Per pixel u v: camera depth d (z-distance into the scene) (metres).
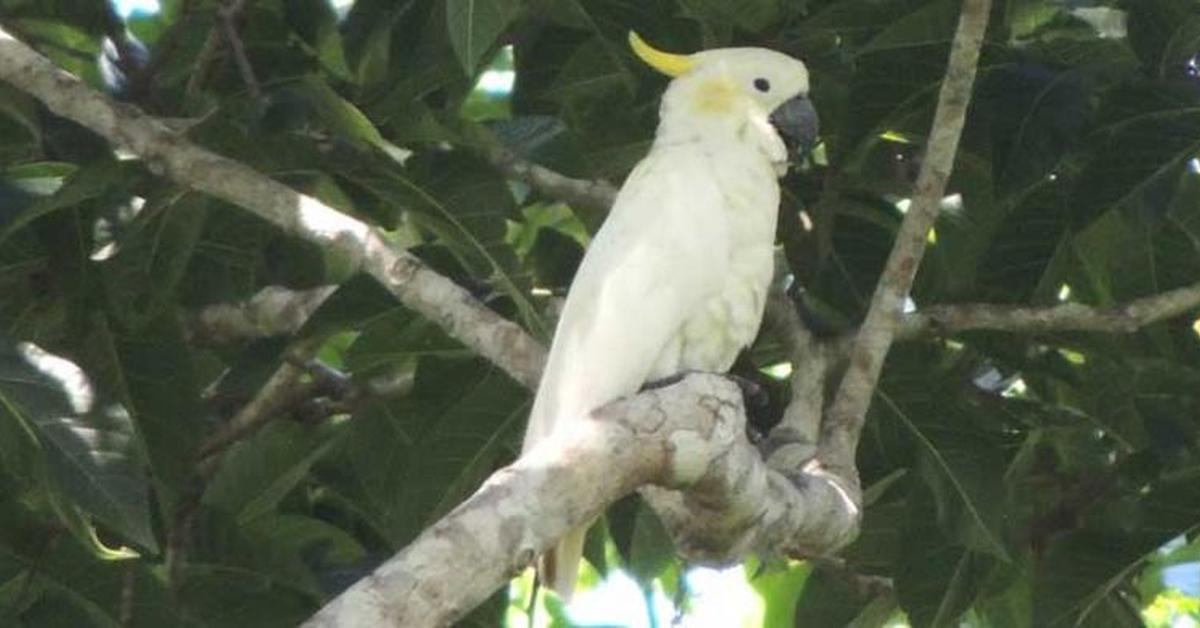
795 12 12.51
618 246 10.30
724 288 10.38
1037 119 11.52
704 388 8.87
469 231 11.32
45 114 11.78
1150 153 11.57
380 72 12.52
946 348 13.72
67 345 11.65
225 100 12.33
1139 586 14.74
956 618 12.56
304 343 12.23
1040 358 12.89
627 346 10.04
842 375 11.92
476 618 12.24
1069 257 13.02
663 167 10.68
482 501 8.12
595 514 8.59
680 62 11.30
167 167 10.72
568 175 11.87
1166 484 12.25
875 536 13.12
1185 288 12.30
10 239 11.42
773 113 11.16
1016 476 13.13
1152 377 12.84
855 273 12.62
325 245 10.50
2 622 10.98
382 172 11.23
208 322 12.48
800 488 9.70
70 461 10.20
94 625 11.02
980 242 12.75
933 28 11.84
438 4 12.29
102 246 11.62
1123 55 12.45
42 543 11.14
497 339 10.28
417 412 11.97
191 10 13.01
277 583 11.91
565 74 12.80
